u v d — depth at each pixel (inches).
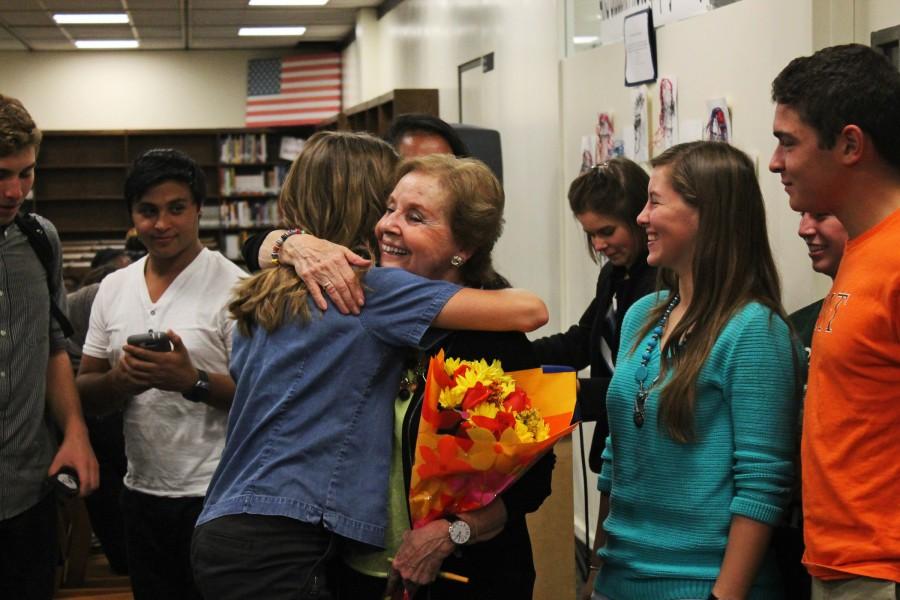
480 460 66.1
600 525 85.0
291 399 70.2
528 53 232.7
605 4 173.3
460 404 67.4
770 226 120.7
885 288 59.0
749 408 68.3
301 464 69.3
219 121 558.9
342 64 528.4
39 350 106.4
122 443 177.2
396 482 71.1
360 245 76.6
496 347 71.5
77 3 422.0
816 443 62.1
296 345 71.0
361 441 69.7
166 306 111.6
